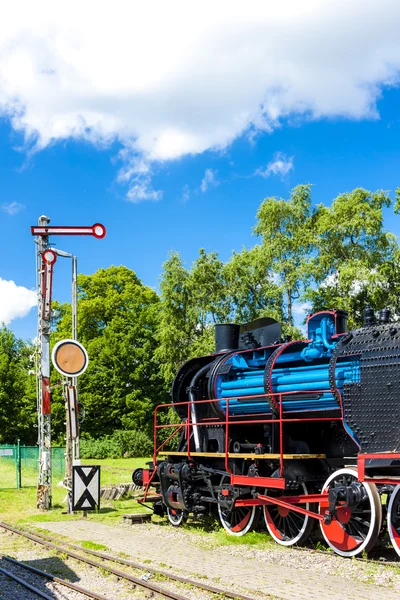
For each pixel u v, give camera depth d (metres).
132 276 43.75
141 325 41.53
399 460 8.41
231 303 31.92
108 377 41.22
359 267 25.97
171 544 10.58
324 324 10.19
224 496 11.47
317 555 9.40
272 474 10.62
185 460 12.82
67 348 14.99
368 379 9.01
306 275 27.67
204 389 12.81
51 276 15.13
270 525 10.84
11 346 49.31
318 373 10.01
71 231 15.18
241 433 12.12
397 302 26.86
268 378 10.80
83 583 8.08
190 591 7.46
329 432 10.91
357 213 27.14
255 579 7.98
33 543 10.79
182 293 32.00
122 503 16.27
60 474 21.81
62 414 41.19
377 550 9.55
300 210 29.25
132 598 7.32
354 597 7.03
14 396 43.88
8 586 7.91
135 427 39.66
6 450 21.45
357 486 9.09
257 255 29.89
